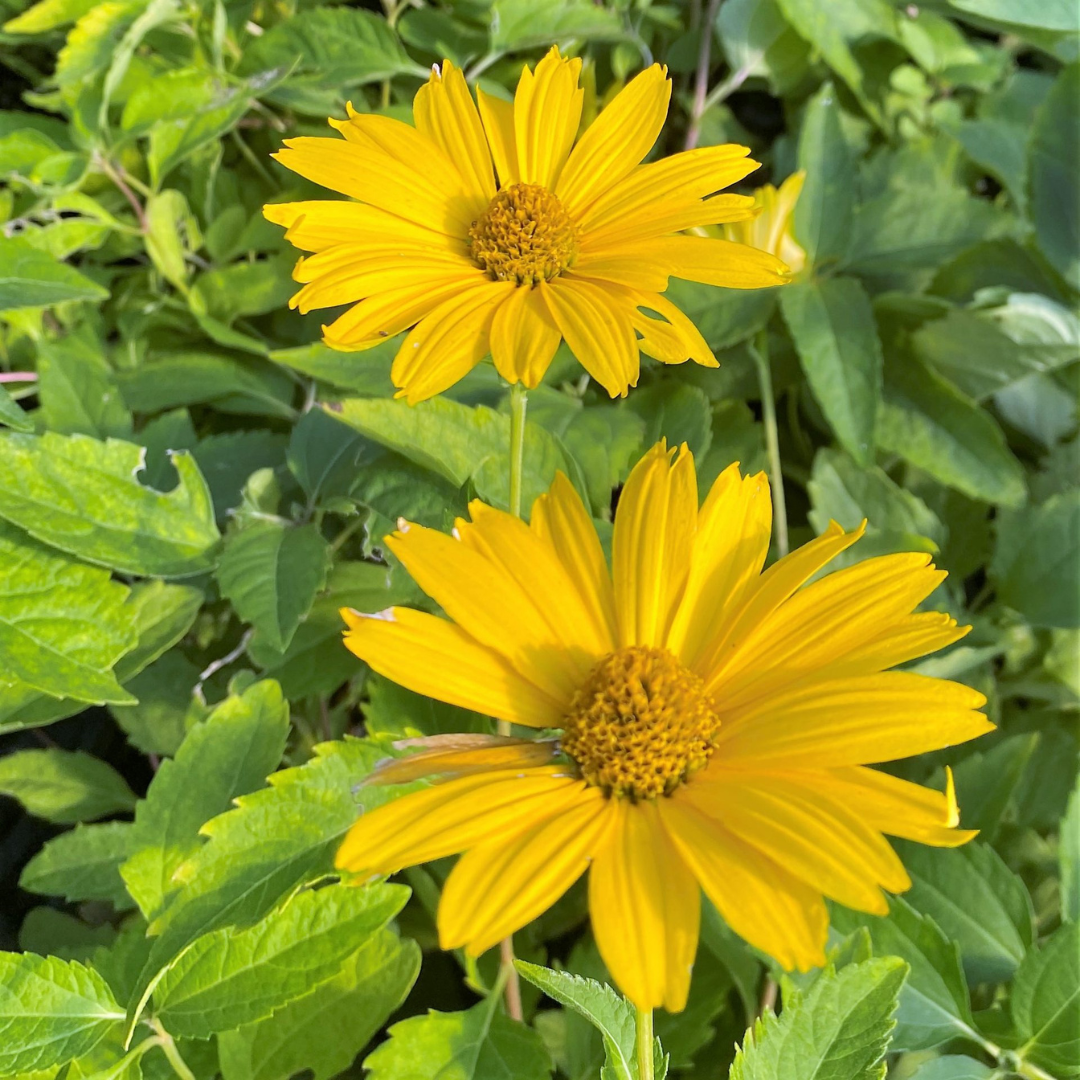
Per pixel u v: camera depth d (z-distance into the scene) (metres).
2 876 0.24
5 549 0.18
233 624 0.23
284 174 0.27
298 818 0.15
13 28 0.24
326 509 0.20
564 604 0.14
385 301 0.16
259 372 0.25
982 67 0.29
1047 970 0.17
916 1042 0.17
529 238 0.16
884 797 0.11
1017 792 0.24
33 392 0.24
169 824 0.16
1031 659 0.26
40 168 0.22
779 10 0.27
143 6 0.23
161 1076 0.17
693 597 0.14
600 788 0.13
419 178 0.17
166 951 0.14
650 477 0.15
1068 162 0.26
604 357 0.14
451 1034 0.17
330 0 0.28
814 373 0.24
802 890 0.11
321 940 0.15
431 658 0.13
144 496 0.18
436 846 0.11
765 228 0.24
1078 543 0.25
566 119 0.18
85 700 0.17
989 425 0.25
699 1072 0.20
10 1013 0.14
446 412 0.20
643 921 0.11
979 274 0.26
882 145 0.31
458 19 0.27
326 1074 0.16
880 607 0.13
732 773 0.13
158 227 0.24
